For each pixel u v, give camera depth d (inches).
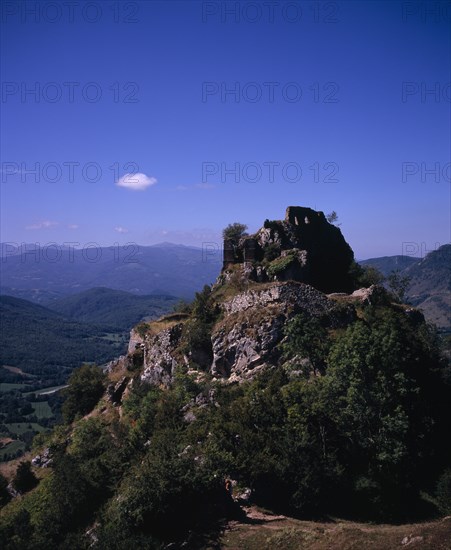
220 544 1626.5
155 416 2459.4
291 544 1562.5
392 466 1937.7
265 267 3142.2
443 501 1872.5
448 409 2375.7
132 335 3617.1
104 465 2226.9
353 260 3663.9
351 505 1870.1
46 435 3565.5
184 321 3107.8
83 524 2003.0
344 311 2655.0
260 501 1865.2
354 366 2043.6
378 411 2017.7
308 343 2386.8
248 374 2516.0
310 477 1825.8
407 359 2201.0
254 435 1950.1
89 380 3609.7
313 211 3577.8
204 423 2155.5
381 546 1450.5
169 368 2935.5
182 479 1779.0
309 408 2022.6
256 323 2625.5
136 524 1739.7
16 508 2391.7
